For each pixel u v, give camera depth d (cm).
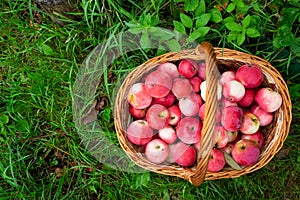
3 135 121
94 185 119
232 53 108
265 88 107
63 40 124
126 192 119
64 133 122
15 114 121
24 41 124
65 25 122
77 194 119
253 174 119
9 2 121
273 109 107
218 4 118
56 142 122
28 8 121
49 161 122
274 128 109
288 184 119
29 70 123
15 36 125
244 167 106
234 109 105
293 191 119
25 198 115
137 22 113
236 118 104
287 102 105
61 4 114
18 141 121
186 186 117
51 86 122
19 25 123
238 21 118
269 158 107
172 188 118
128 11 123
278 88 107
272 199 118
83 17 121
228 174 105
